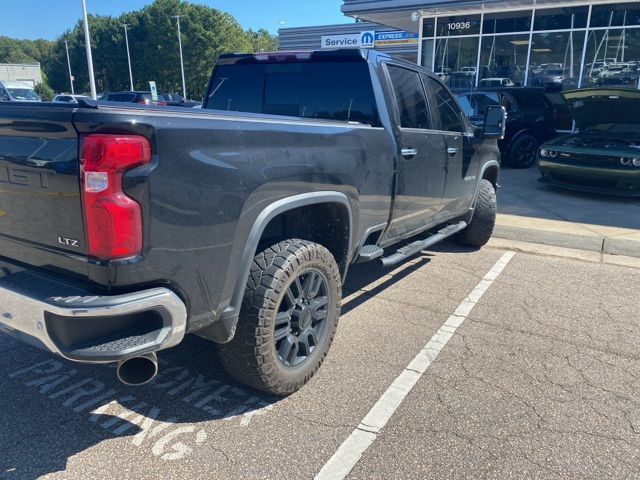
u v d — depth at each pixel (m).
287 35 37.56
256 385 2.91
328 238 3.46
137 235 2.12
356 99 3.93
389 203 3.89
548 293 4.89
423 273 5.40
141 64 76.44
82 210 2.10
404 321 4.19
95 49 84.56
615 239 6.20
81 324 2.12
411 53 32.47
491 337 3.93
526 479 2.45
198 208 2.30
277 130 2.70
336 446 2.65
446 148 4.72
